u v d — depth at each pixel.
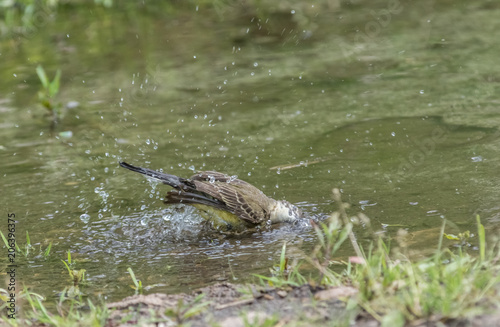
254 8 22.77
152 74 17.38
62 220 10.21
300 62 17.89
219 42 19.83
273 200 10.25
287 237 9.42
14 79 17.41
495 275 6.36
